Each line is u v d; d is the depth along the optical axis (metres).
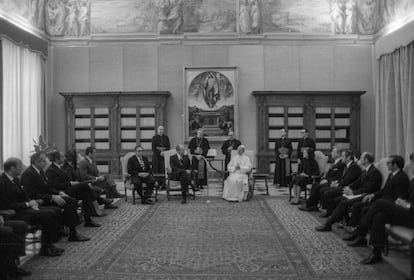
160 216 9.84
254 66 17.31
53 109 17.31
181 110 17.27
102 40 17.38
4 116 12.61
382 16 16.55
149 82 17.38
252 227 8.68
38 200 7.46
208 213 10.18
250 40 17.36
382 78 15.30
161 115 16.86
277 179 14.84
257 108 16.92
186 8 17.39
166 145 14.81
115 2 17.36
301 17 17.36
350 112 16.80
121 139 16.92
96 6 17.34
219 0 17.39
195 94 17.11
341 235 7.94
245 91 17.31
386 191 7.23
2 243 5.57
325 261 6.35
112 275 5.82
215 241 7.61
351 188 8.62
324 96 16.77
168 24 17.38
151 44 17.39
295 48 17.31
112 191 11.27
